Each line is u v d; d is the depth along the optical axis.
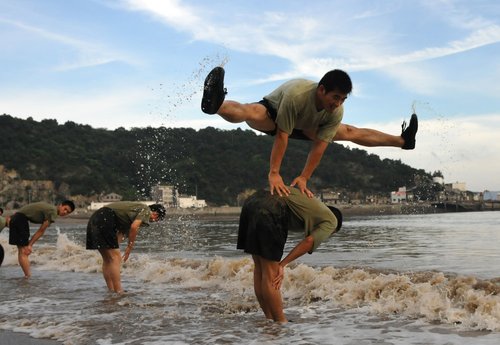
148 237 21.62
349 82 3.93
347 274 5.99
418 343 3.29
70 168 118.88
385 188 151.25
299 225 4.20
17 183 113.56
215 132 150.88
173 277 7.29
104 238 6.19
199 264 8.14
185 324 4.13
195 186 122.94
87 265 9.20
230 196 127.81
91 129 136.75
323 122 4.17
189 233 27.12
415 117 4.75
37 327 4.12
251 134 156.25
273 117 4.14
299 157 135.50
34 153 120.50
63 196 114.00
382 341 3.37
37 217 8.04
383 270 6.76
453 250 12.38
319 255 11.23
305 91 4.02
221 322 4.18
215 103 3.65
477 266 8.19
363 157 166.38
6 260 10.75
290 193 4.16
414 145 4.83
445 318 4.00
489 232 24.06
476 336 3.41
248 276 6.50
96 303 5.30
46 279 7.61
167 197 102.50
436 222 50.28
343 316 4.30
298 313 4.51
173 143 133.12
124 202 6.57
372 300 4.88
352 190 149.25
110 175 118.50
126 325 4.12
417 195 135.12
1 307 5.13
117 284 6.19
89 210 102.88
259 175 135.38
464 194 143.38
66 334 3.84
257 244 4.07
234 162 137.50
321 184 149.62
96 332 3.89
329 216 4.18
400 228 33.38
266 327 3.92
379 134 4.79
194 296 5.67
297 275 5.96
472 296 4.32
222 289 6.19
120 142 132.75
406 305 4.46
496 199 144.00
